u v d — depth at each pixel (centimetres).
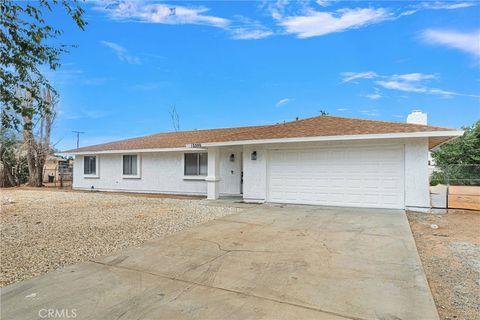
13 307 345
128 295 376
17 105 563
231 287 398
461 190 1645
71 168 2981
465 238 675
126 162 1864
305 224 798
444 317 328
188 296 372
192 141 1664
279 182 1221
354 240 631
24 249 583
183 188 1662
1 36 507
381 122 1123
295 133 1162
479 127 2380
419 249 591
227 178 1595
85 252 564
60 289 395
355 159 1095
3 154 2398
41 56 570
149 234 706
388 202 1047
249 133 1326
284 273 446
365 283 407
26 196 1589
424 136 945
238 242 623
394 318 316
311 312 329
